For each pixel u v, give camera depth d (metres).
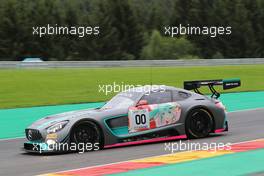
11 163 12.26
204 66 66.50
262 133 16.11
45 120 14.16
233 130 17.03
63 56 114.44
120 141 14.05
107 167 11.06
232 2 129.88
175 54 105.69
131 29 122.88
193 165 10.97
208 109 15.28
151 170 10.49
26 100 31.02
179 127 14.83
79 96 33.00
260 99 30.72
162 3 171.00
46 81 42.41
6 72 52.62
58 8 116.75
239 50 129.25
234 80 16.25
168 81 42.31
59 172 10.70
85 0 125.38
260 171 10.09
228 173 9.95
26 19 112.38
